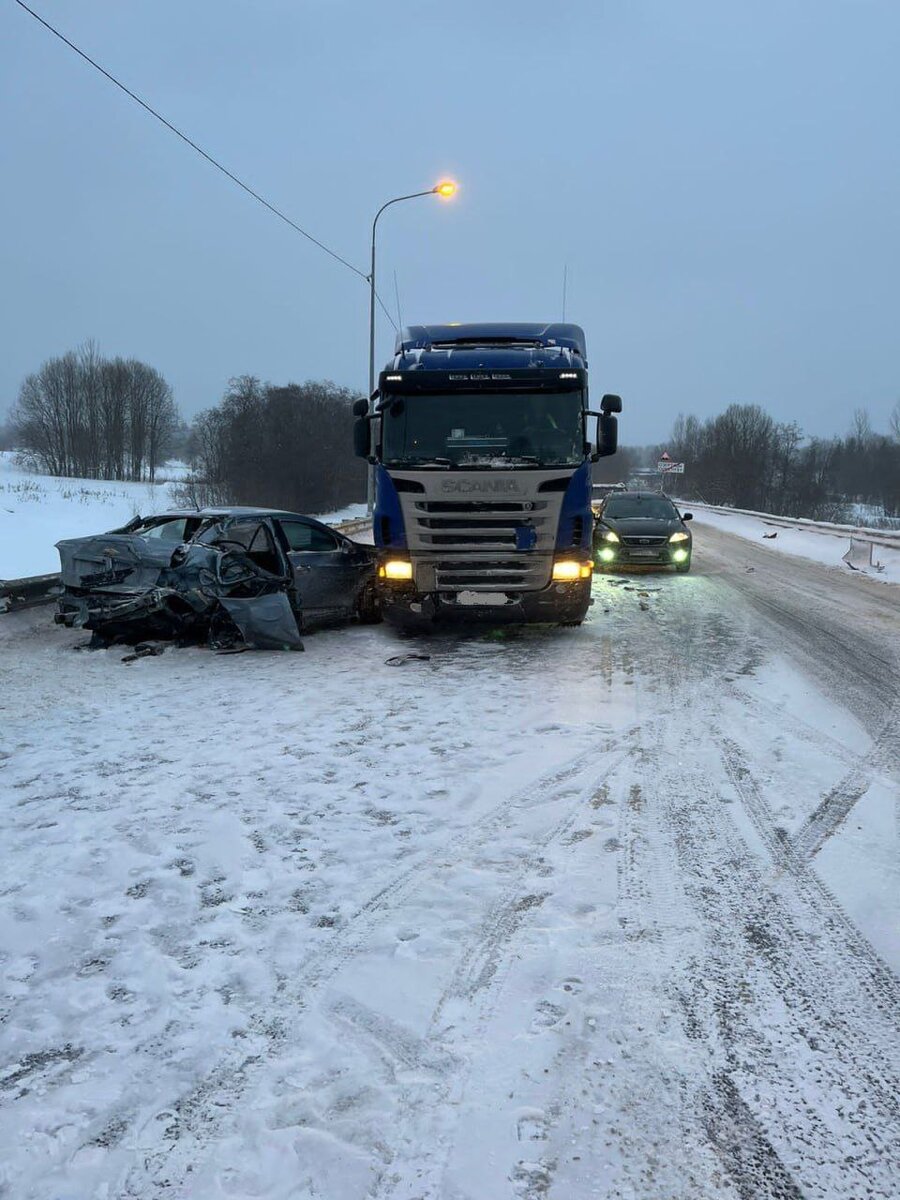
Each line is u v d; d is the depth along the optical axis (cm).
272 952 308
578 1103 231
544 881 362
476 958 303
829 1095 235
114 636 882
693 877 366
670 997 279
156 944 314
